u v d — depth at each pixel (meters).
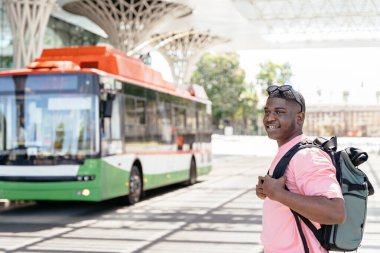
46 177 12.34
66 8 34.31
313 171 2.81
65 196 12.37
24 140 12.52
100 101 12.45
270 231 2.96
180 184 20.59
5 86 12.72
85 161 12.31
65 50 14.58
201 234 10.07
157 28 36.31
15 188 12.46
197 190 18.61
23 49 24.77
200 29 46.41
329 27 50.91
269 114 3.04
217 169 30.62
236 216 12.45
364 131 118.38
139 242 9.26
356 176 2.88
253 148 61.84
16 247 8.78
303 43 56.25
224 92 77.31
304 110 3.05
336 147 3.05
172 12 35.50
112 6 33.19
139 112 14.87
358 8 44.91
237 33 49.34
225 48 58.00
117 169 13.27
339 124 119.62
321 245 2.88
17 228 10.84
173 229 10.63
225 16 43.12
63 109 12.46
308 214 2.74
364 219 2.88
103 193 12.57
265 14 45.31
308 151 2.87
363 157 2.87
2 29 34.06
